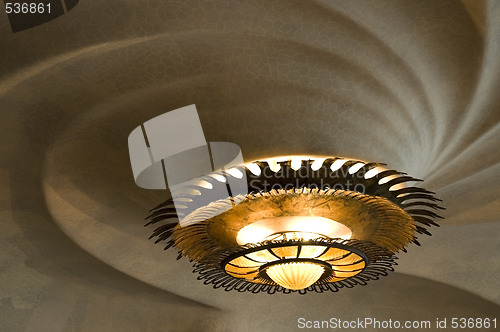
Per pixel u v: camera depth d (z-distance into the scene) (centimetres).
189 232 507
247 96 448
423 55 422
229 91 444
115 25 389
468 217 612
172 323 765
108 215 587
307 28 400
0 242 614
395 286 758
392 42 411
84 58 410
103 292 714
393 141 490
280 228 497
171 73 427
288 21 395
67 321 729
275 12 388
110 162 509
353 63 426
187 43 406
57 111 455
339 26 399
